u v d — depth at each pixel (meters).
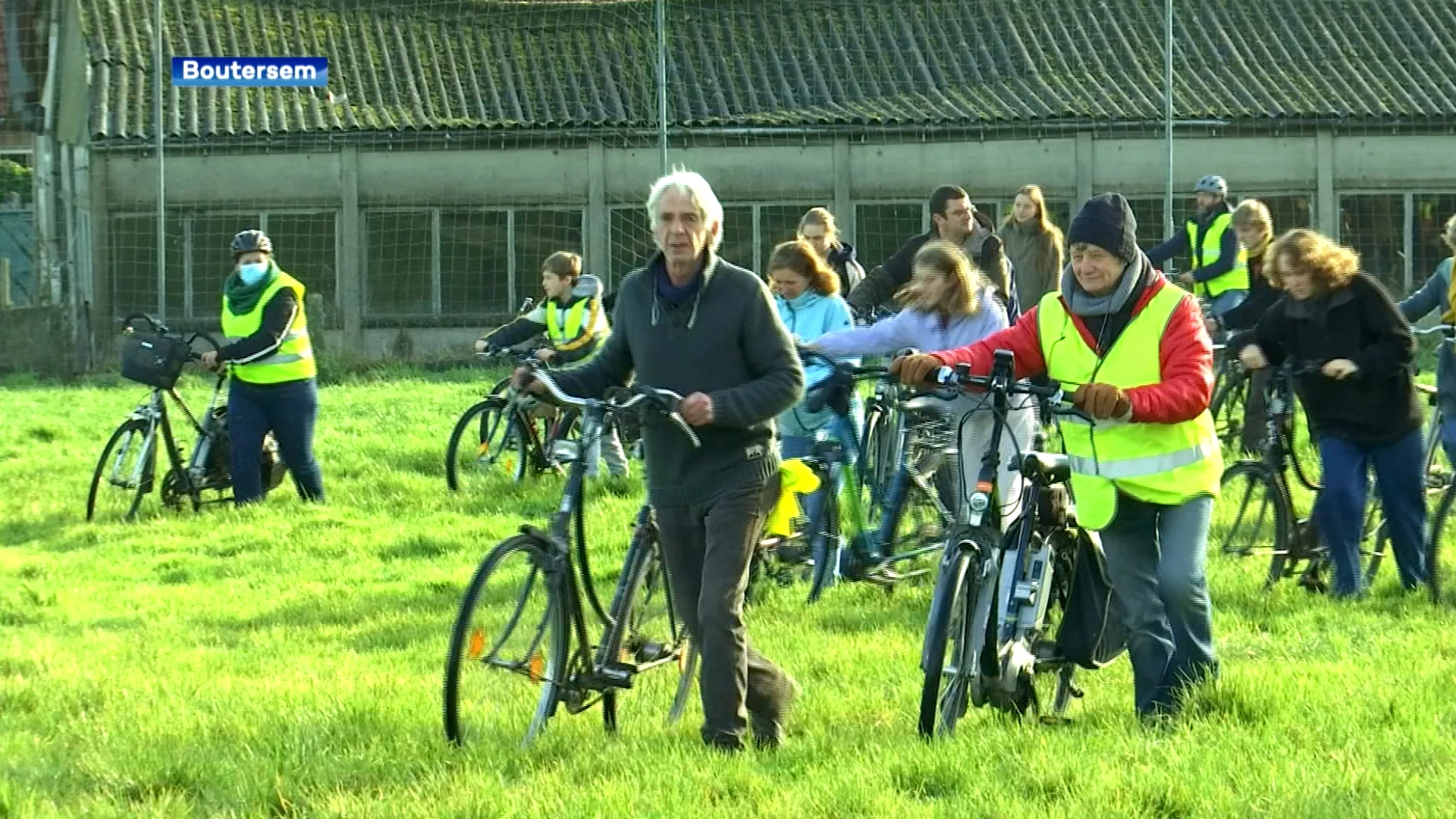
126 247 30.22
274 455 14.97
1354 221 32.16
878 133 31.25
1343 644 9.07
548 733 7.26
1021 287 14.74
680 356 7.03
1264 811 6.02
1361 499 10.22
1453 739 7.02
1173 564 7.21
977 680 7.07
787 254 10.89
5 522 14.38
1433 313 31.05
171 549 13.22
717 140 31.31
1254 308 14.52
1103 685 8.23
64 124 32.50
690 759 6.78
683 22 34.12
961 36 33.88
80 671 9.12
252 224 30.72
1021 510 7.27
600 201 31.38
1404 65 33.59
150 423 14.58
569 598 7.16
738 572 6.98
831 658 8.95
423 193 31.20
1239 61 33.38
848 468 10.70
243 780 6.76
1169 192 26.66
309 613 10.80
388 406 21.45
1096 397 6.72
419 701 8.00
